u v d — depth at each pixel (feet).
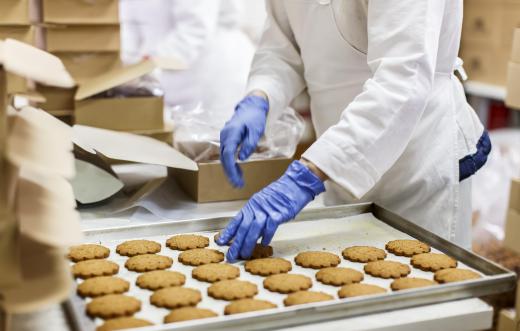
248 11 14.32
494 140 11.00
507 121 12.53
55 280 3.05
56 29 6.95
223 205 6.26
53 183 3.49
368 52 5.16
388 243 5.16
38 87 6.82
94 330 3.80
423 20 4.83
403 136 4.95
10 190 2.99
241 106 5.99
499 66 10.55
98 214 5.75
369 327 3.80
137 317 3.96
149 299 4.20
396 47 4.90
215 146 6.38
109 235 5.16
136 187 6.47
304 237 5.33
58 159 3.13
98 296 4.19
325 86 6.07
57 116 7.00
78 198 5.82
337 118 6.12
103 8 7.04
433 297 4.07
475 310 4.03
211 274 4.54
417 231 5.31
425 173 5.69
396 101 4.82
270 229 4.83
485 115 12.41
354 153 4.86
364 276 4.65
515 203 7.70
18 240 3.02
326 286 4.49
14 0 6.05
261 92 6.16
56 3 6.87
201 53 11.48
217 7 10.96
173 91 11.70
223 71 11.56
